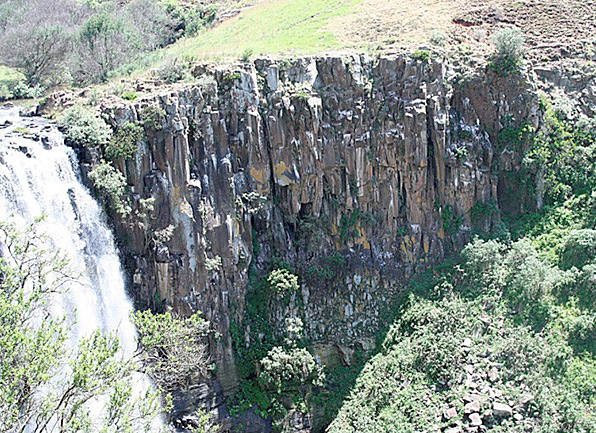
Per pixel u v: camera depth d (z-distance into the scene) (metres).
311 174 57.94
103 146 48.97
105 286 47.72
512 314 53.72
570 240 57.22
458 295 57.03
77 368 29.89
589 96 68.94
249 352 54.09
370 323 58.16
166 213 50.62
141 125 49.81
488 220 62.88
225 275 53.41
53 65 77.44
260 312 55.44
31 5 101.38
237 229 53.72
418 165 60.34
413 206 61.47
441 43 66.69
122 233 49.47
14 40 77.56
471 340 52.28
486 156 63.69
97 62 72.12
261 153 55.44
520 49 64.56
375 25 73.94
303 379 52.94
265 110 56.03
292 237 59.16
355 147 59.22
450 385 49.47
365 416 50.19
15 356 28.69
